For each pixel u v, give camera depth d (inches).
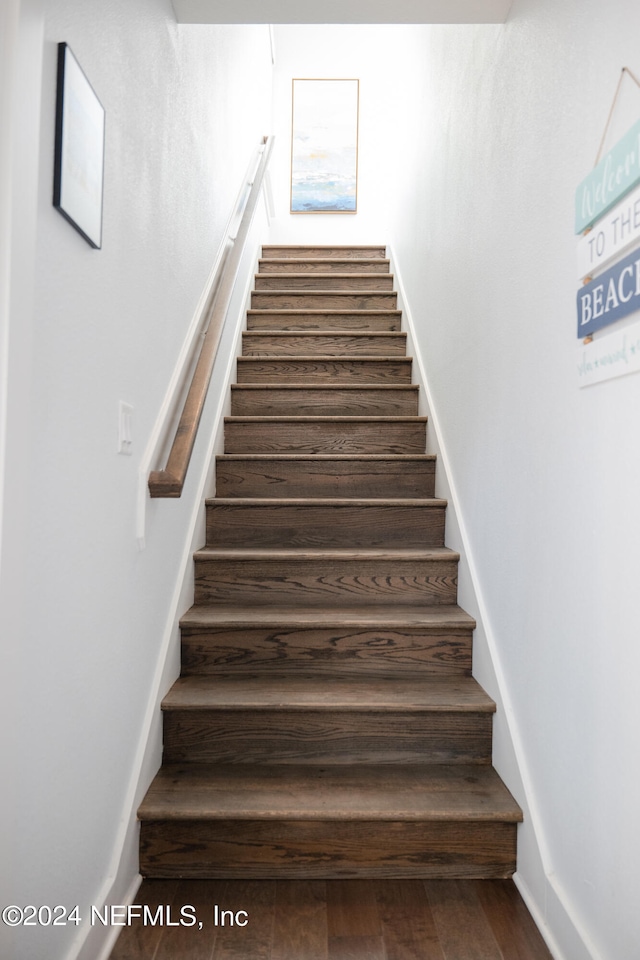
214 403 115.1
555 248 59.6
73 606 49.9
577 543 54.6
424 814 66.2
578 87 54.7
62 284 46.7
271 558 93.7
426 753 77.0
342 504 103.7
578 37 54.8
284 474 114.0
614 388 47.9
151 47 70.1
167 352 79.0
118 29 58.9
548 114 61.9
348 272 183.0
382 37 213.9
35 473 42.9
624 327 45.9
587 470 52.6
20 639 40.4
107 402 57.0
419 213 138.9
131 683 65.4
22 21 39.0
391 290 171.8
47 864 45.9
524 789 65.9
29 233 40.1
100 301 54.8
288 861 66.9
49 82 43.8
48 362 44.5
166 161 77.4
